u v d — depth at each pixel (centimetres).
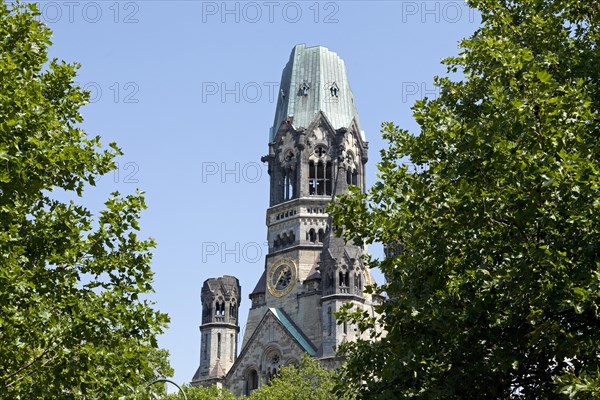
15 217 4100
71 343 4050
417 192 3884
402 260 4044
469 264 3819
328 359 17038
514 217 3556
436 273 3862
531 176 3431
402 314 3916
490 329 3750
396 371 3828
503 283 3516
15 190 4056
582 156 3466
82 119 4838
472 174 3741
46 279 4359
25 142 4122
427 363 3947
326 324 17538
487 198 3619
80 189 4569
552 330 3347
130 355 4225
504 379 3856
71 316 4172
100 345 4200
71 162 4378
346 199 4250
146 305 4431
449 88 4622
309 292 18738
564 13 4491
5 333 3878
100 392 4284
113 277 4600
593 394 2978
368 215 4212
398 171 4200
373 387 4034
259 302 19638
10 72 4119
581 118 3647
